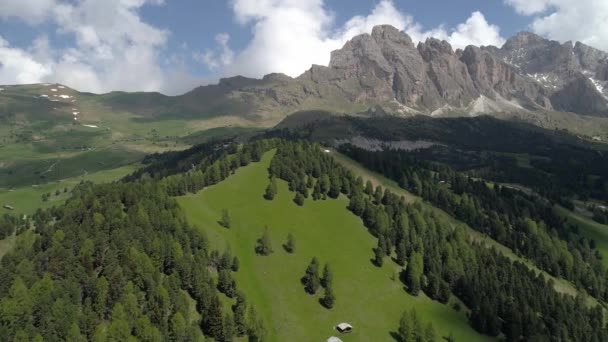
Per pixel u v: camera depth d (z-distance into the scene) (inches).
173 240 7440.9
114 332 5669.3
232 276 7637.8
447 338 7731.3
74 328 5565.9
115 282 6318.9
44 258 7047.2
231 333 6323.8
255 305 7214.6
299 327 7091.5
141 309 6250.0
